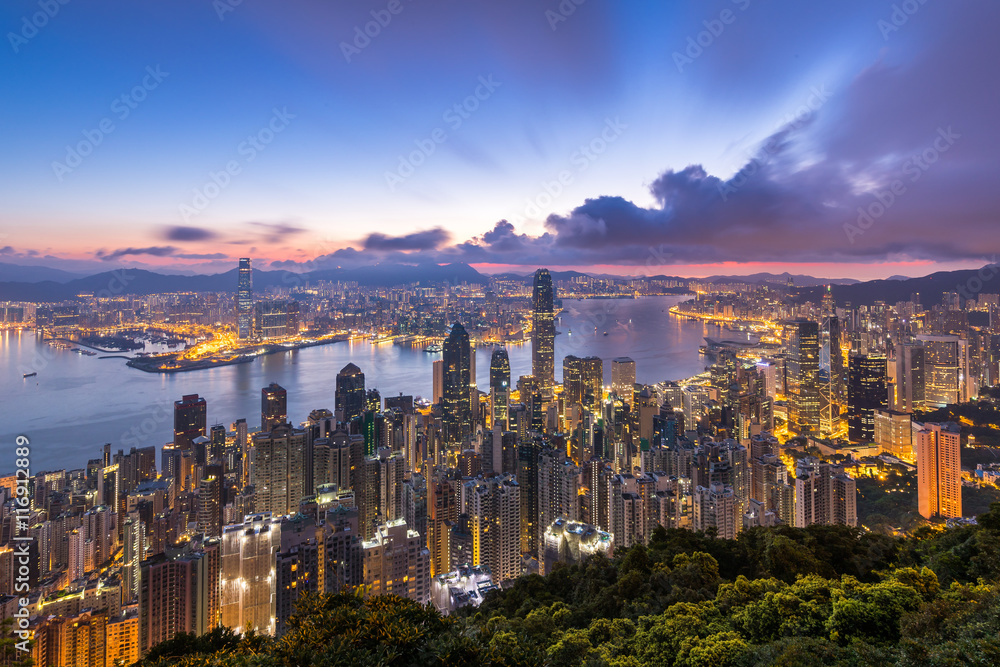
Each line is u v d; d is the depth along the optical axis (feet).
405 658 37.52
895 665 45.62
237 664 38.06
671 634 61.11
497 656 37.52
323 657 34.99
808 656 49.26
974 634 44.93
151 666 64.39
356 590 45.96
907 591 56.34
